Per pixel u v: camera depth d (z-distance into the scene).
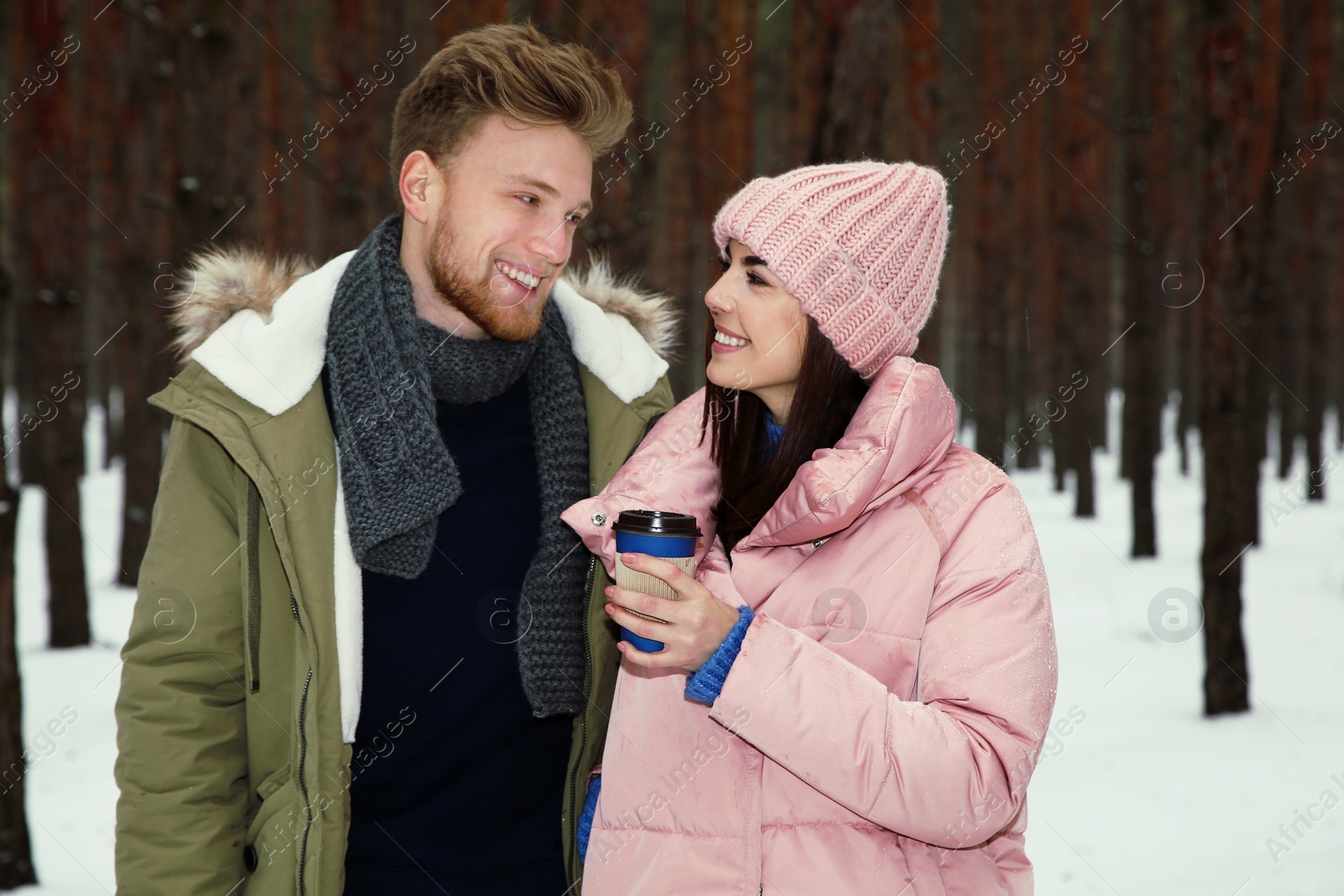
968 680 1.39
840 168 1.61
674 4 11.39
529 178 1.64
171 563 1.61
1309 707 6.58
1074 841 4.64
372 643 1.69
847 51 4.89
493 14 8.18
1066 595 10.13
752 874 1.46
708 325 1.68
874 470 1.41
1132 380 12.01
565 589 1.73
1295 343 16.36
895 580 1.46
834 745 1.34
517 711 1.74
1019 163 16.28
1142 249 11.75
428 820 1.70
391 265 1.70
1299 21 10.50
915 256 1.59
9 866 4.04
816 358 1.57
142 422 9.33
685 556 1.40
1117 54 14.38
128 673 1.62
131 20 8.94
